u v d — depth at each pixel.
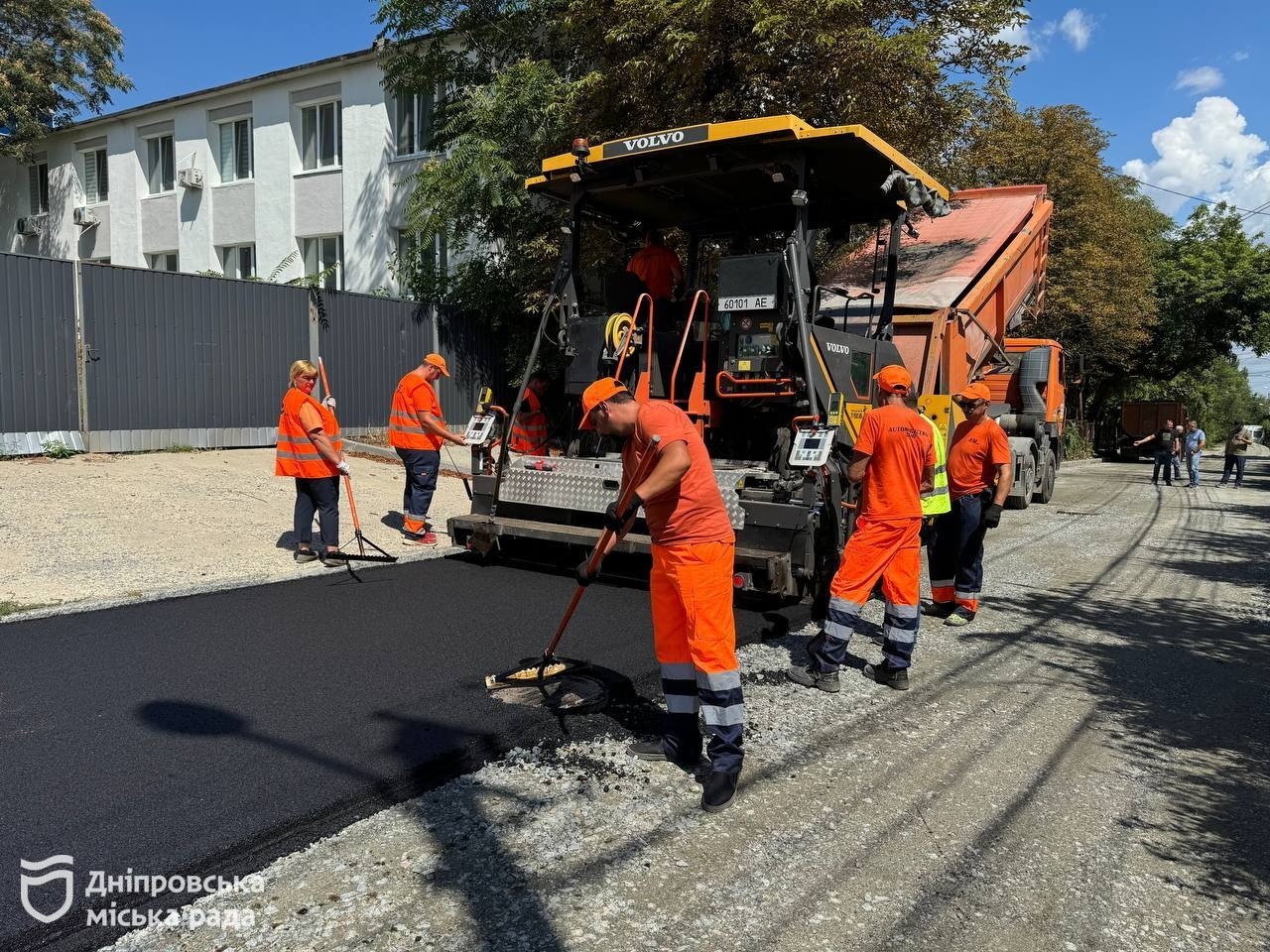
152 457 10.48
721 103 11.77
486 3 14.59
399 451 7.72
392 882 2.65
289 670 4.35
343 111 18.16
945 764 3.73
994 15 11.38
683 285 7.38
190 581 5.98
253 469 10.39
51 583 5.73
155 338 10.95
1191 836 3.17
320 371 6.72
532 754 3.59
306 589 6.01
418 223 14.08
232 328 11.75
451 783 3.30
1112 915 2.66
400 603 5.72
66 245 22.98
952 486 6.16
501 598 5.92
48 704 3.82
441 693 4.12
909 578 4.60
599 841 2.95
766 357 5.97
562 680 4.34
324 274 14.47
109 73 21.80
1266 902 2.76
